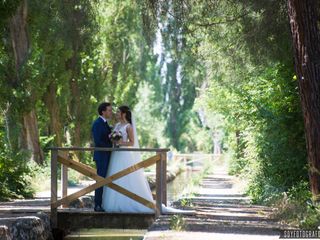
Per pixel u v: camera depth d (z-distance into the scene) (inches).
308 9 575.8
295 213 544.1
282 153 784.3
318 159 584.1
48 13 1051.9
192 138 3371.1
